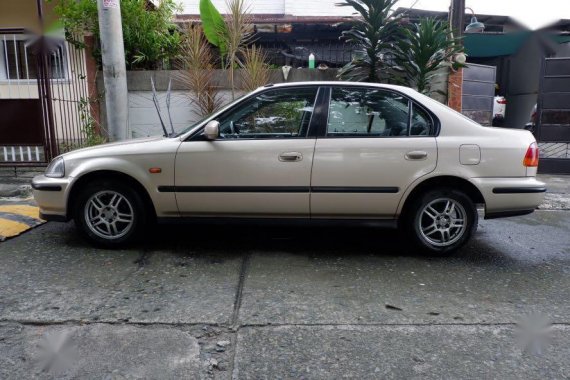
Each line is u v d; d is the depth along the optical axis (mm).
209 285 3545
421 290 3518
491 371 2484
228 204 4168
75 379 2375
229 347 2676
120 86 6746
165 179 4160
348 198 4098
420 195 4168
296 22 10086
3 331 2811
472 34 9867
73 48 8500
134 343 2701
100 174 4266
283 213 4180
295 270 3893
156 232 4938
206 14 8273
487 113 8891
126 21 8086
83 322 2932
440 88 7832
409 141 4066
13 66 9008
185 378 2389
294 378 2404
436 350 2682
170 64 8984
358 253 4363
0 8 8703
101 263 3986
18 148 7664
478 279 3766
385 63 7465
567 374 2463
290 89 4273
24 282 3551
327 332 2859
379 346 2713
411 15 9766
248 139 4148
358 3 7238
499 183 4074
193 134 4199
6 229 4785
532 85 10906
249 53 8109
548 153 8453
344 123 4176
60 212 4301
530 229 5395
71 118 8164
